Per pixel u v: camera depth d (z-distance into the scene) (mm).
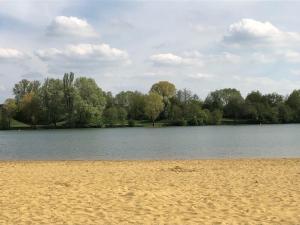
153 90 134000
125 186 16938
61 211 12289
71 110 106688
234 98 137125
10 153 44625
